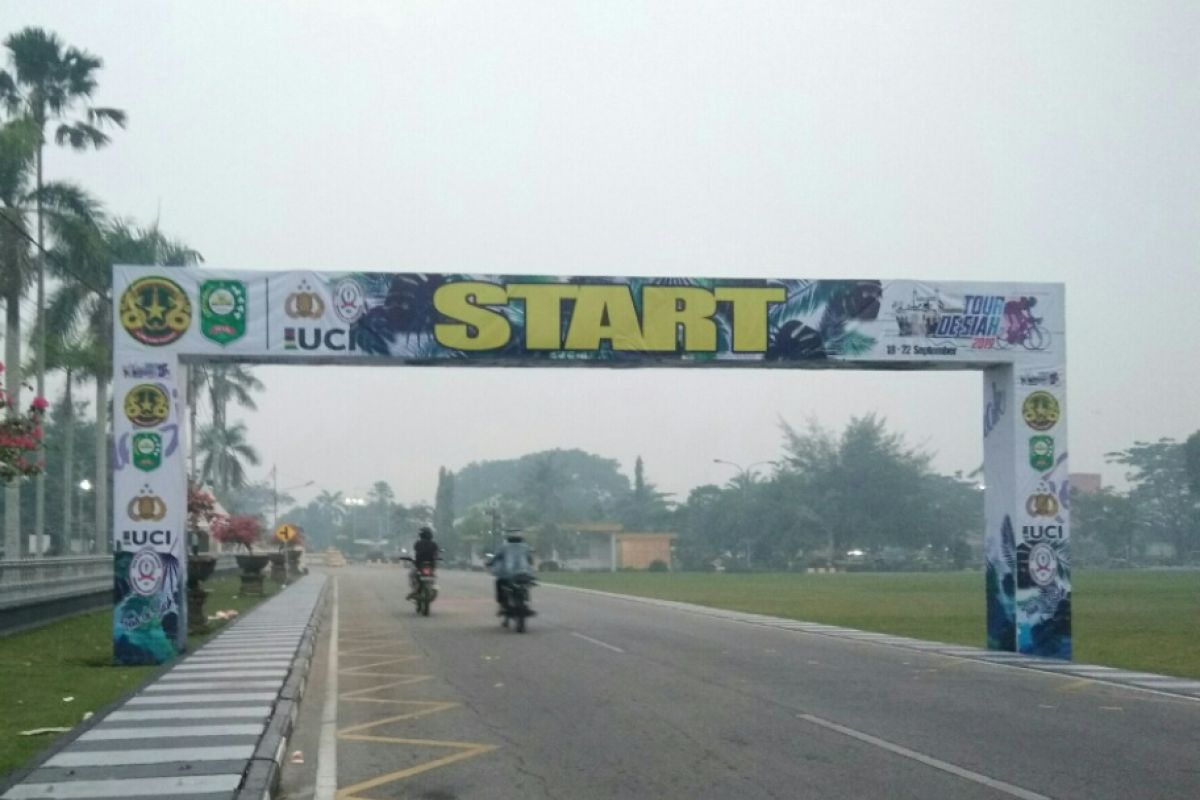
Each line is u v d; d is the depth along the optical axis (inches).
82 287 1508.4
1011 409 804.6
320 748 437.4
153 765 371.9
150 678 604.4
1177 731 464.1
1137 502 4456.2
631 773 384.2
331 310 749.9
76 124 1524.4
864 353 791.1
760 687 597.0
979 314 802.8
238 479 2967.5
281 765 397.4
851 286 793.6
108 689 574.6
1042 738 446.0
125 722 458.0
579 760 406.6
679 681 623.5
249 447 3009.4
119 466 727.7
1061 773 379.6
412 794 359.6
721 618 1162.0
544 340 764.0
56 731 446.9
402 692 591.2
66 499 1811.0
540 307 765.3
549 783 370.9
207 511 1127.0
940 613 1246.9
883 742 435.8
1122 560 4247.0
